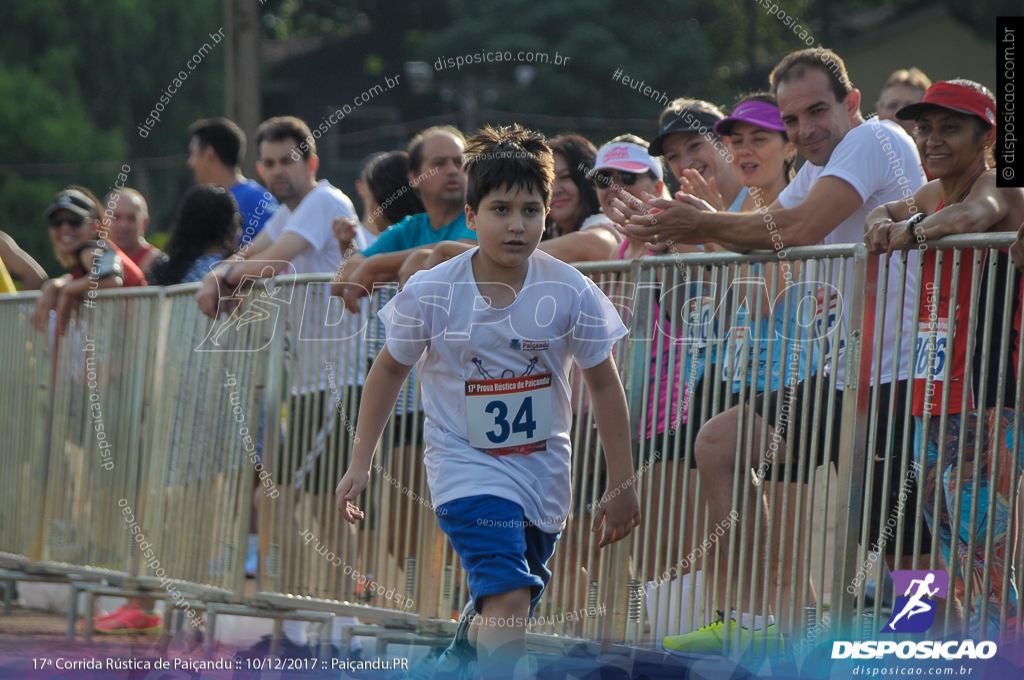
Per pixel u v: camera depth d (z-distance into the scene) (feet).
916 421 36.63
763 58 313.73
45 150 258.37
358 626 48.01
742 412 39.81
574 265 44.93
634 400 42.83
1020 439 33.50
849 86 45.21
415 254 46.14
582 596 44.04
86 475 58.70
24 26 273.33
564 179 51.62
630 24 216.54
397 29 304.30
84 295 59.82
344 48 314.76
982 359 34.04
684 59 217.15
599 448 43.73
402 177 56.75
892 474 38.04
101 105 277.23
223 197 57.98
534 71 207.51
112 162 260.42
